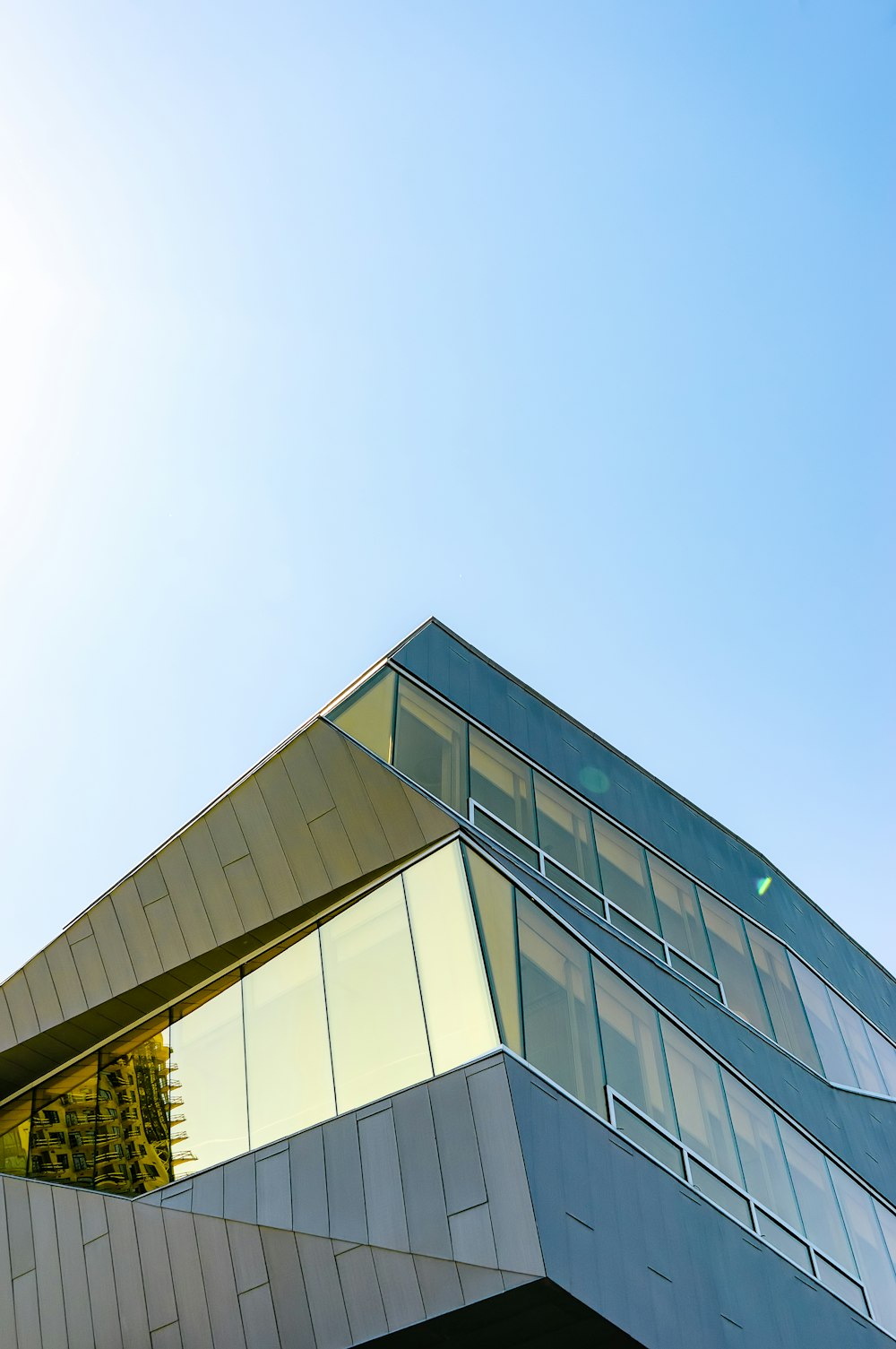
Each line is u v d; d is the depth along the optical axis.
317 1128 13.18
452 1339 11.88
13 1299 14.66
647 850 19.69
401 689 16.78
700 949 19.11
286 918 15.36
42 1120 16.27
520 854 16.36
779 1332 13.80
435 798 15.58
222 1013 15.39
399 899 14.44
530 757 18.28
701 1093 15.73
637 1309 11.78
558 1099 12.61
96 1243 14.05
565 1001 14.03
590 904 17.03
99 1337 13.70
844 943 25.12
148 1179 14.27
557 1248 11.22
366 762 15.09
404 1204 11.98
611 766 20.27
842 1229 17.11
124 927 16.28
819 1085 19.81
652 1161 13.54
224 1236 13.02
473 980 12.99
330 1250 12.22
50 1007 16.75
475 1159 11.82
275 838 15.42
